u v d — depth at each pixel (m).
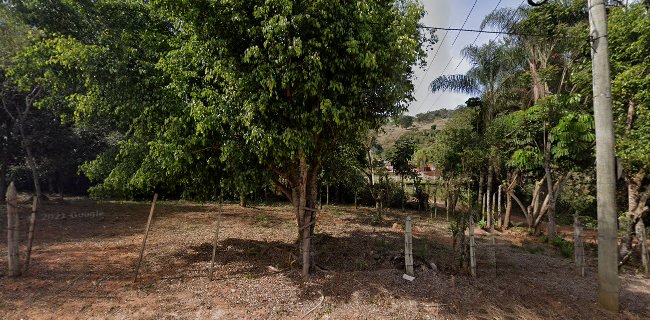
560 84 9.74
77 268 5.58
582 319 4.36
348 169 10.64
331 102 4.21
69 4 6.77
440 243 8.36
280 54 4.01
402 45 4.59
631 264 7.03
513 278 5.74
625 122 6.87
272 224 10.38
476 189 15.53
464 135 12.96
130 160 5.87
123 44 5.72
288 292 4.75
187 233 8.72
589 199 13.07
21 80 6.79
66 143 13.51
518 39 10.78
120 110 5.39
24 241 7.32
